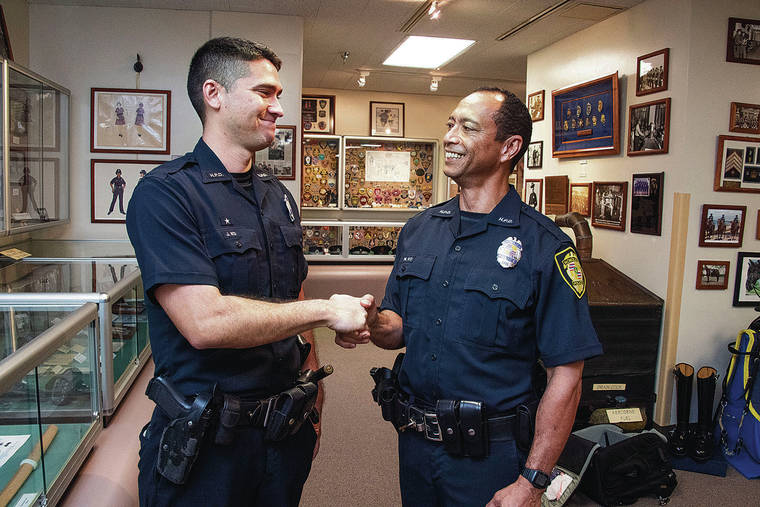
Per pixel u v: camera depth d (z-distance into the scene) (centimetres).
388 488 291
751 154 359
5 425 130
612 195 413
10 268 287
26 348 141
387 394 158
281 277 142
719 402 367
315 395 142
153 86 436
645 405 368
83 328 180
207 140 136
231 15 439
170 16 434
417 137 781
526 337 146
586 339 139
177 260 119
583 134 443
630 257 396
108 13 427
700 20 344
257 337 118
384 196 793
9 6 386
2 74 291
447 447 142
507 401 143
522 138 151
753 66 356
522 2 395
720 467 319
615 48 415
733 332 370
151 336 134
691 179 352
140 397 235
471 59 570
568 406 138
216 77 130
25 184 332
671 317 358
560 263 141
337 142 775
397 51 547
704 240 356
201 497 126
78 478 176
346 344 154
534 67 534
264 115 134
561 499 274
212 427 125
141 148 435
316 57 579
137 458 192
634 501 287
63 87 405
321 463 317
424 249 158
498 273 144
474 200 155
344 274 653
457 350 144
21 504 139
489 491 141
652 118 372
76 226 431
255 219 138
